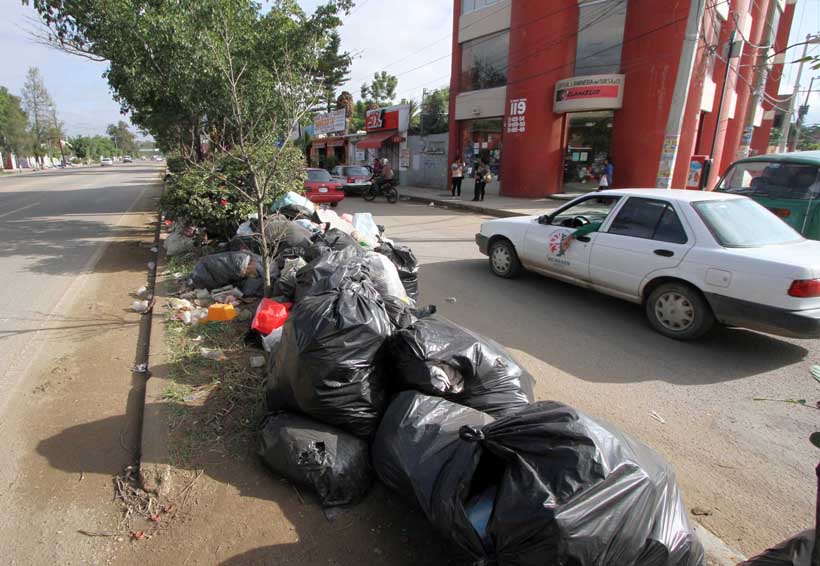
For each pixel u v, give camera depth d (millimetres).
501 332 4938
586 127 17312
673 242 4777
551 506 1615
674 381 3920
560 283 6754
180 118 9258
